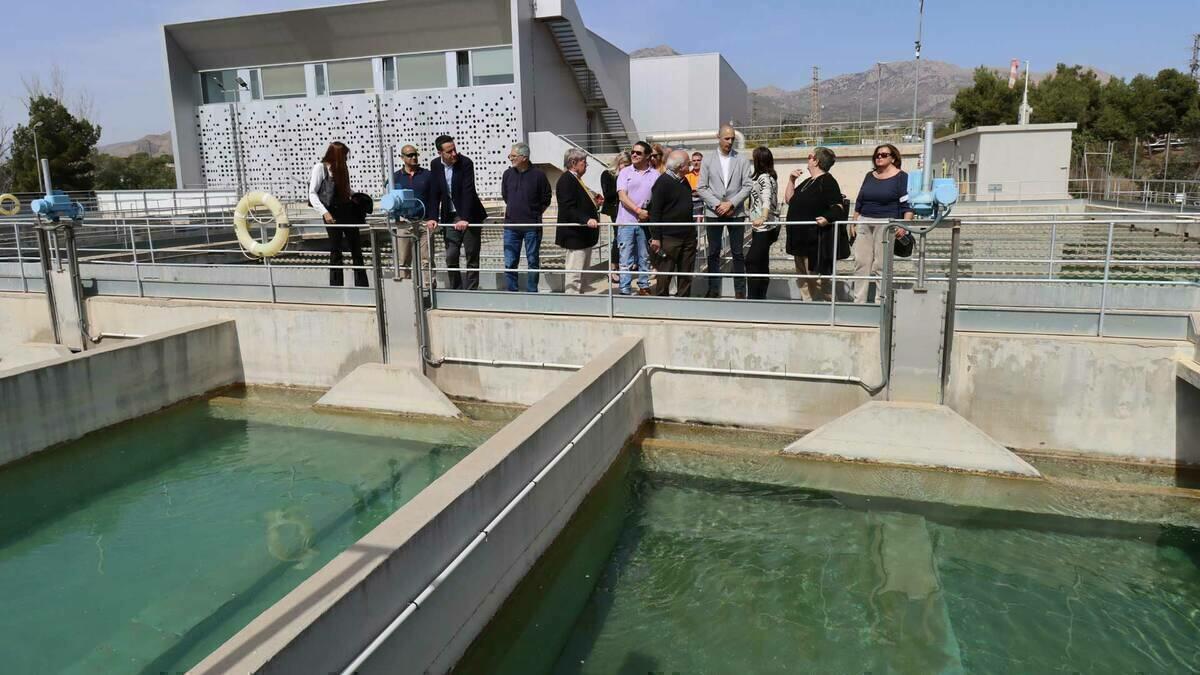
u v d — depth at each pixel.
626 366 6.78
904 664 4.30
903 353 6.38
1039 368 6.30
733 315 7.18
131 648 4.51
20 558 5.59
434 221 8.06
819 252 7.43
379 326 8.03
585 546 5.57
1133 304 7.27
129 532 5.95
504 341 7.71
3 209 10.55
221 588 5.13
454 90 24.77
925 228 6.13
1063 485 5.95
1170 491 5.80
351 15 24.58
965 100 45.97
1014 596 4.91
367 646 3.33
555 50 26.67
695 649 4.46
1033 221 7.38
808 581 5.11
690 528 5.79
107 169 52.66
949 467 6.23
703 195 7.74
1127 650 4.41
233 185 27.84
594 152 30.94
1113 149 40.91
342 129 26.27
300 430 7.73
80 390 7.27
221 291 9.01
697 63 37.91
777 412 7.05
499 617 4.52
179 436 7.68
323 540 5.74
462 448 7.23
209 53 26.92
